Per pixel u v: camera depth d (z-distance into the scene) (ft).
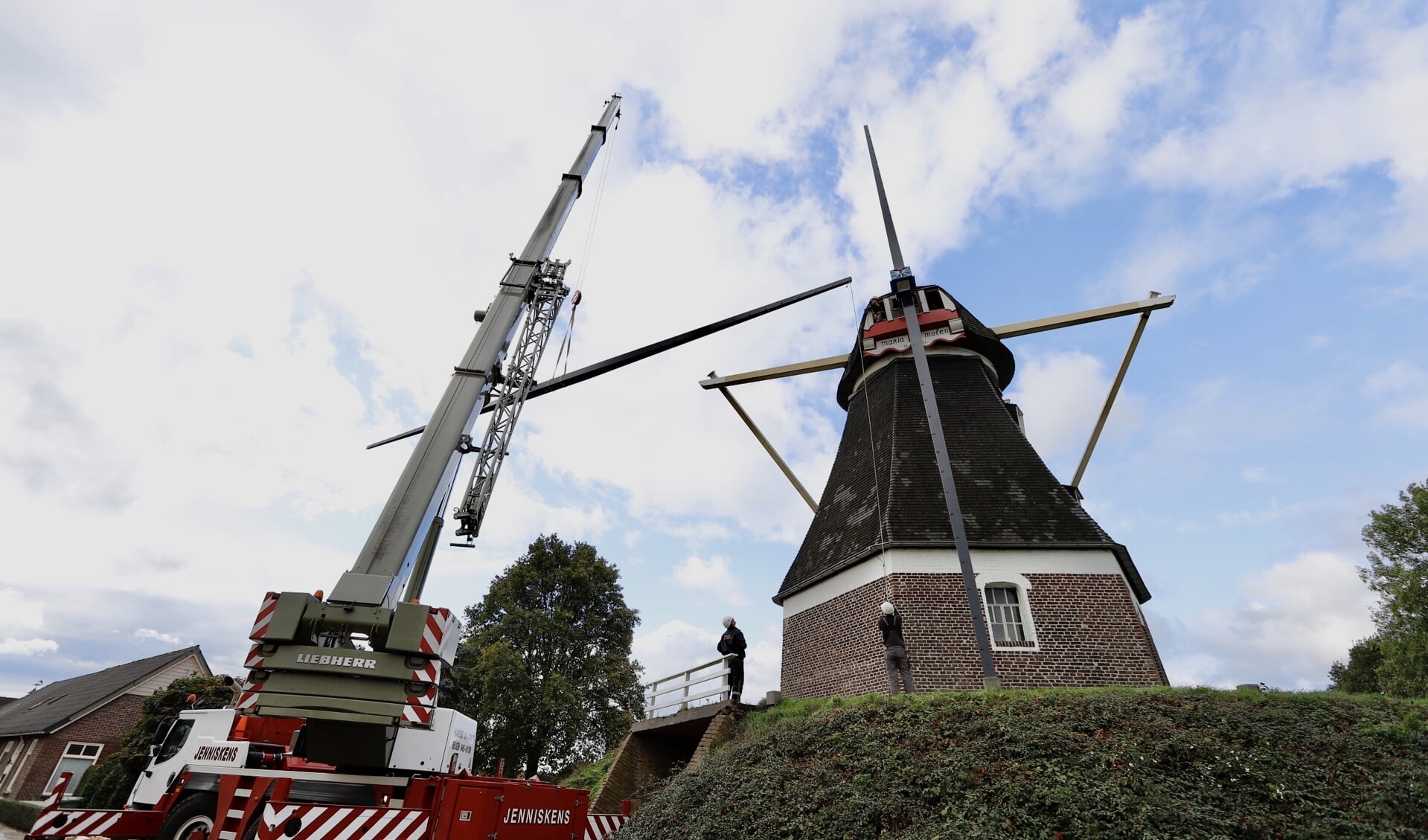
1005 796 25.04
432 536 32.50
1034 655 47.85
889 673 44.11
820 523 65.92
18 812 68.80
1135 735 28.66
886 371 69.21
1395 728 28.14
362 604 25.31
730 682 46.37
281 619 24.79
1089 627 48.96
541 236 43.70
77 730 109.91
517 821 31.07
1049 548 51.75
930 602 49.73
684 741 55.62
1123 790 24.58
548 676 92.99
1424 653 89.15
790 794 29.89
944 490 52.75
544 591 105.81
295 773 30.35
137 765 84.28
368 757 27.43
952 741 30.17
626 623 106.52
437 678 24.75
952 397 64.95
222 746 34.01
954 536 49.03
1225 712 30.83
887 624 44.83
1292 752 27.32
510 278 40.65
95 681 139.03
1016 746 28.27
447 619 25.61
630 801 38.29
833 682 53.67
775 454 73.31
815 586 60.13
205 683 90.22
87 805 81.15
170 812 32.58
